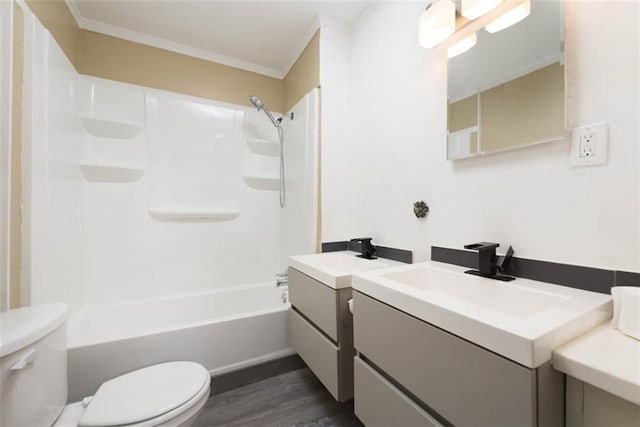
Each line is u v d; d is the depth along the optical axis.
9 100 1.06
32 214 1.18
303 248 2.04
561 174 0.84
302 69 2.11
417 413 0.73
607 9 0.74
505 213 0.99
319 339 1.26
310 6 1.75
